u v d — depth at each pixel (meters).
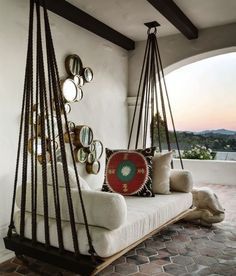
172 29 4.64
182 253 2.75
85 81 4.06
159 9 3.54
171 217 2.89
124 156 3.33
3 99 2.85
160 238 3.13
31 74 2.27
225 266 2.48
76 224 2.10
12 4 2.98
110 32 4.46
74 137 3.84
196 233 3.28
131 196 3.12
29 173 3.03
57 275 2.34
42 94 2.16
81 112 4.05
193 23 4.39
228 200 4.72
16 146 2.96
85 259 1.97
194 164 6.25
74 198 2.10
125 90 5.11
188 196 3.30
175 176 3.38
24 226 2.33
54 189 2.10
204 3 3.72
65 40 3.76
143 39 5.02
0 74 2.83
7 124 2.88
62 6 3.50
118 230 2.08
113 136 4.75
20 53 3.06
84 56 4.11
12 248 2.35
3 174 2.83
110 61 4.69
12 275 2.40
